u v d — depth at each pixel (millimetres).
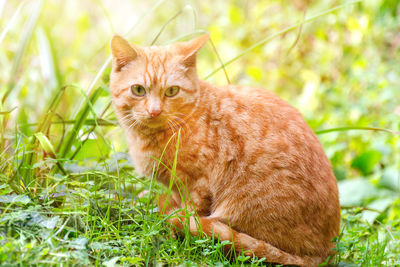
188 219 2465
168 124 2709
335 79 5898
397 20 5629
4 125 2908
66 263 1963
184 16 6547
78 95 4684
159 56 2760
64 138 3268
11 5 4719
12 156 2643
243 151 2691
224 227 2574
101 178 2615
